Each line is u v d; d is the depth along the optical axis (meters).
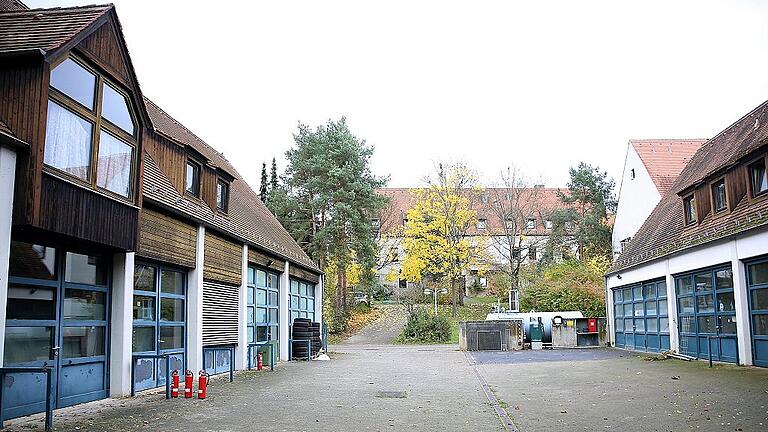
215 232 16.66
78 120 9.81
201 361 15.57
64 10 10.43
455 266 43.84
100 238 10.38
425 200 44.69
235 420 9.59
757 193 16.95
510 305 36.16
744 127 22.92
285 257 22.70
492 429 8.90
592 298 37.62
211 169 17.88
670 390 12.60
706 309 19.17
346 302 45.59
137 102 11.55
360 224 40.38
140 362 12.94
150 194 12.91
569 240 51.56
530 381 15.00
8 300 9.41
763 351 16.12
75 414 9.95
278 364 20.97
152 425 9.09
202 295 15.74
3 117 8.80
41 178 8.80
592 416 9.83
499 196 48.00
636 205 38.09
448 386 14.16
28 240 9.74
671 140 38.75
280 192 42.50
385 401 11.73
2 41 9.13
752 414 9.56
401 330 43.72
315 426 9.15
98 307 11.59
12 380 9.36
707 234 18.67
